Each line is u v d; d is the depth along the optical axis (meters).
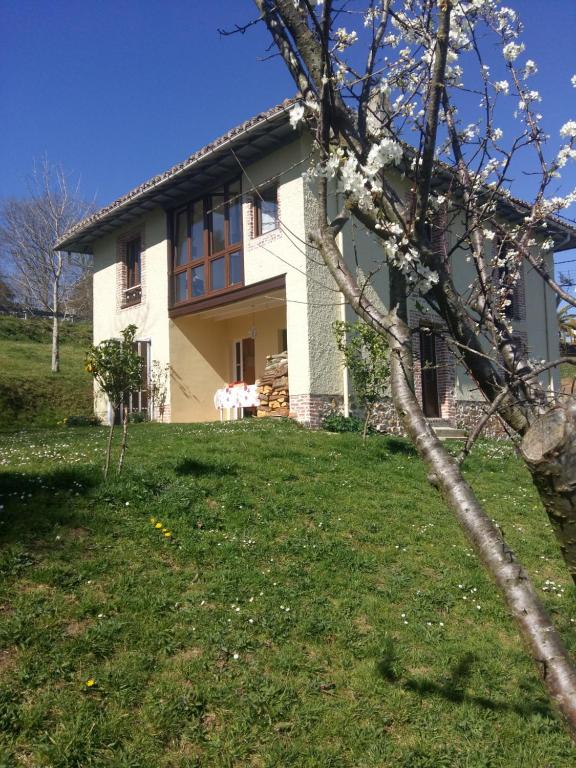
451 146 3.62
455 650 4.81
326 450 10.05
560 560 7.04
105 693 3.85
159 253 16.98
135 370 7.53
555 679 1.50
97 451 9.28
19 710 3.59
